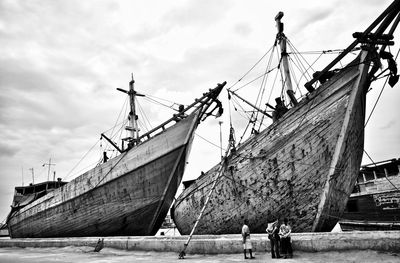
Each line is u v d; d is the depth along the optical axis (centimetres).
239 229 1465
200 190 1642
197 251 1263
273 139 1333
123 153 1902
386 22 1085
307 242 1052
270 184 1328
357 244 957
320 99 1210
